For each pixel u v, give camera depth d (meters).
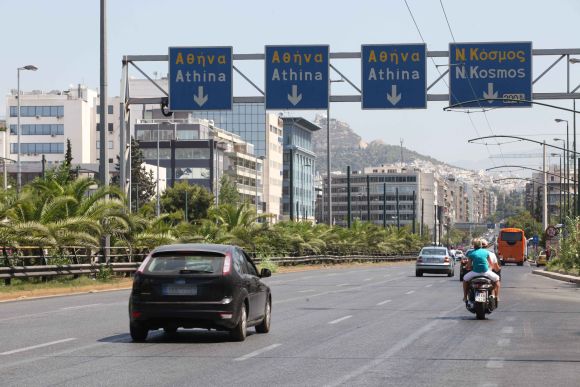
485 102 80.44
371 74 80.94
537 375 25.80
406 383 24.06
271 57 81.44
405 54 80.81
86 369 26.64
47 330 39.19
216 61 82.00
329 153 175.50
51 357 29.62
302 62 81.44
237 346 33.41
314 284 91.88
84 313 49.09
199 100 82.25
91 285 76.25
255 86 81.44
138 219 89.81
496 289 48.31
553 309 55.62
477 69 80.50
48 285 70.75
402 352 31.69
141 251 93.25
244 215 133.00
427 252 119.81
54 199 78.31
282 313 51.09
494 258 48.94
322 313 51.16
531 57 80.00
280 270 138.50
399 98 80.75
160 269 34.31
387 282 98.19
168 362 28.48
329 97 81.31
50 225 75.38
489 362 28.84
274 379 24.70
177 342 34.69
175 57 82.38
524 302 63.31
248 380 24.48
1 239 70.31
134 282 34.34
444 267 118.12
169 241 91.19
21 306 55.00
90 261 84.06
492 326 42.91
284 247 153.50
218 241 120.44
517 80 80.31
